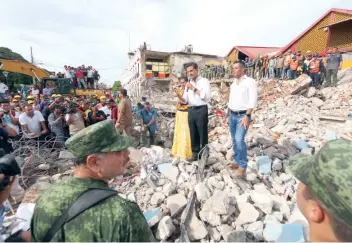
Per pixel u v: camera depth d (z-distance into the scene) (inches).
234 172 136.4
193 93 145.3
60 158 194.1
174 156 161.0
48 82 452.4
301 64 436.8
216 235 94.3
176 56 958.4
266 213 102.4
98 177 49.0
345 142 30.4
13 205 132.0
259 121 277.1
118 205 42.3
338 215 25.9
